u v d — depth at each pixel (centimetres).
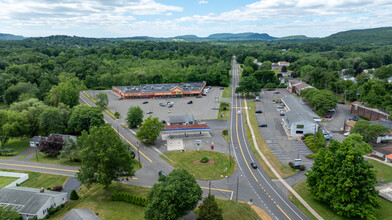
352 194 5666
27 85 16300
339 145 6400
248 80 17762
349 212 5691
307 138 10331
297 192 6938
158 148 10100
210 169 8319
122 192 6956
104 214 6097
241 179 7688
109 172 6812
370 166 5797
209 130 11938
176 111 15075
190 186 5634
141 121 12488
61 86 15650
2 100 17212
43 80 18438
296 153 9344
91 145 6831
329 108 13388
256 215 6009
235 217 5928
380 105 12962
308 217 5941
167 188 5409
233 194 6919
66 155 9106
